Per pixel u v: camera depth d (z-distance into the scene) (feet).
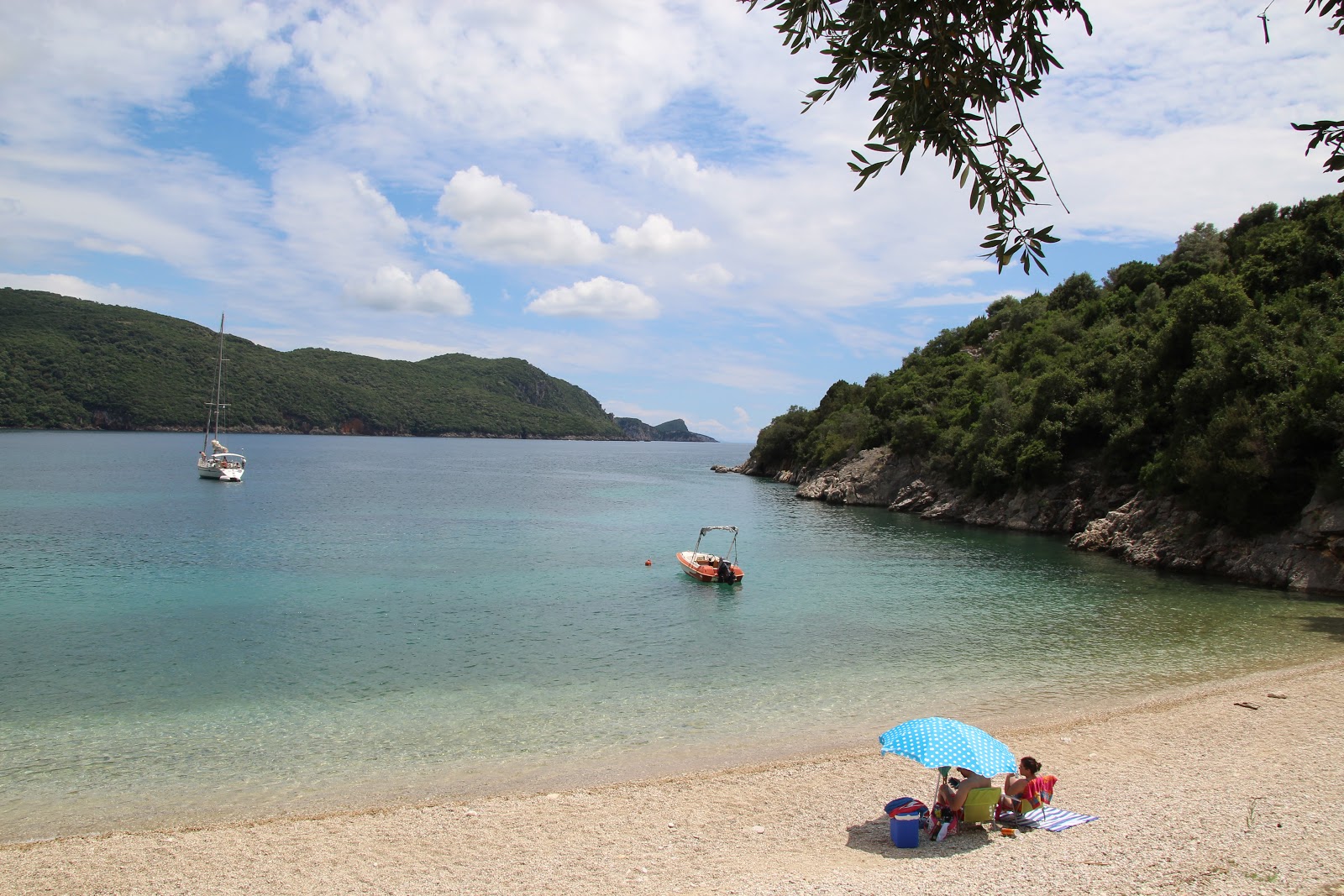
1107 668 81.00
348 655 86.74
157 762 56.90
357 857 41.73
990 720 65.05
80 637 92.94
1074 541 179.22
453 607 112.88
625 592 125.59
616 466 616.80
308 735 62.64
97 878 39.83
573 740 61.52
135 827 46.80
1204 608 112.98
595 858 41.06
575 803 49.16
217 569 141.79
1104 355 225.56
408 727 64.44
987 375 306.96
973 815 42.63
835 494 307.78
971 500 241.96
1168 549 151.23
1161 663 82.99
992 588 130.00
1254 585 131.64
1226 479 140.67
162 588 123.65
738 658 86.53
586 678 78.69
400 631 97.91
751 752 58.75
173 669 80.69
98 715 67.05
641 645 92.12
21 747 60.03
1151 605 115.85
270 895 37.70
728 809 47.98
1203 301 185.06
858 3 17.71
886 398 345.51
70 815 48.39
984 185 18.31
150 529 191.62
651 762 56.80
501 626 101.19
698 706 69.82
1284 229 209.36
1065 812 43.65
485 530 207.00
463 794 51.39
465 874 39.47
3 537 173.27
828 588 130.41
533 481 414.62
